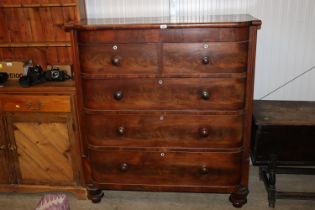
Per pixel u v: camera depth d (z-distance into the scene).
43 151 2.22
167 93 1.95
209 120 1.99
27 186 2.32
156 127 2.04
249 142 2.04
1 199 2.37
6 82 2.21
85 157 2.19
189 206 2.25
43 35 2.38
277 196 2.16
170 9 2.40
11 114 2.14
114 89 1.98
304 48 2.41
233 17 2.10
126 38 1.86
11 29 2.37
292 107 2.28
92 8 2.43
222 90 1.92
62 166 2.25
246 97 1.93
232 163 2.07
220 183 2.13
